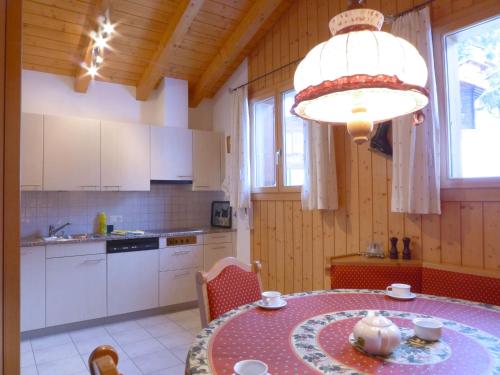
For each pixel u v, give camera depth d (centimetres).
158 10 345
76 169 362
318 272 328
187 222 466
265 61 389
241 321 151
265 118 400
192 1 324
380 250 266
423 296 185
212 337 135
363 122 136
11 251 134
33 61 363
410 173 239
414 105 146
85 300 347
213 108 485
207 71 432
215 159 455
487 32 227
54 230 373
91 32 335
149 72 401
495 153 223
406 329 140
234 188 406
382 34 123
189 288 410
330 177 304
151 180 407
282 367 110
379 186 278
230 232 438
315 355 118
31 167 339
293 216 354
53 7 315
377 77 115
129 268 372
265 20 365
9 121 134
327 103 149
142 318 379
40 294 326
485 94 228
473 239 226
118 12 337
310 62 131
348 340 130
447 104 240
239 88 407
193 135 439
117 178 385
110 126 384
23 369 269
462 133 238
